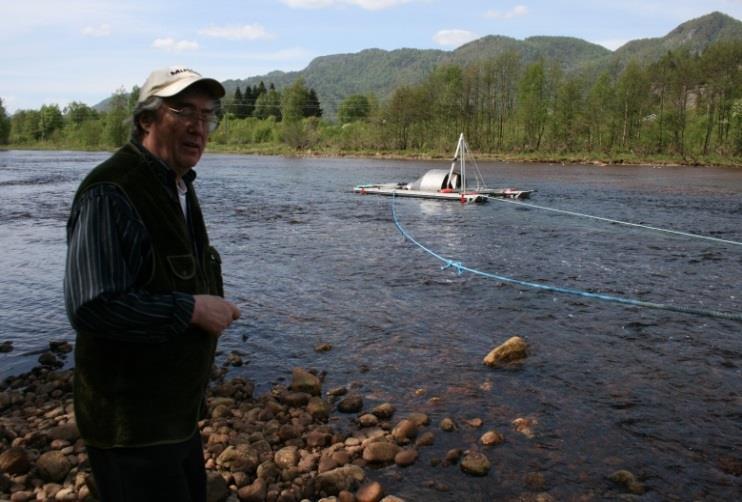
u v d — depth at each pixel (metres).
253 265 14.80
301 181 41.81
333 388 7.62
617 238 18.70
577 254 16.23
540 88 88.44
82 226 2.61
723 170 58.03
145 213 2.75
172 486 2.93
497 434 6.25
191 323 2.77
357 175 48.44
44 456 5.44
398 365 8.38
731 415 6.89
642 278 13.50
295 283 12.98
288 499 5.08
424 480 5.50
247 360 8.60
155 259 2.77
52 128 145.75
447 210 25.39
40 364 8.63
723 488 5.44
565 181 42.22
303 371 7.70
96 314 2.56
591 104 85.56
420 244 17.64
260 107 153.75
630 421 6.73
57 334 9.96
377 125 102.12
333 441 6.18
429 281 13.17
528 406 7.08
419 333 9.72
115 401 2.79
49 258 15.91
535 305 11.34
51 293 12.44
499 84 98.56
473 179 43.91
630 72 84.06
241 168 58.03
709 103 80.25
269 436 6.25
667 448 6.15
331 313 10.80
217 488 5.06
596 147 84.62
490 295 12.04
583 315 10.71
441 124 98.44
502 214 24.09
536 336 9.56
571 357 8.65
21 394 7.37
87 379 2.82
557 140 86.62
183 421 2.95
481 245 17.50
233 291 12.30
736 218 23.38
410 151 93.50
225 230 20.22
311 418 6.70
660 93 84.81
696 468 5.78
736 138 74.31
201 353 2.96
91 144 125.50
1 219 23.02
